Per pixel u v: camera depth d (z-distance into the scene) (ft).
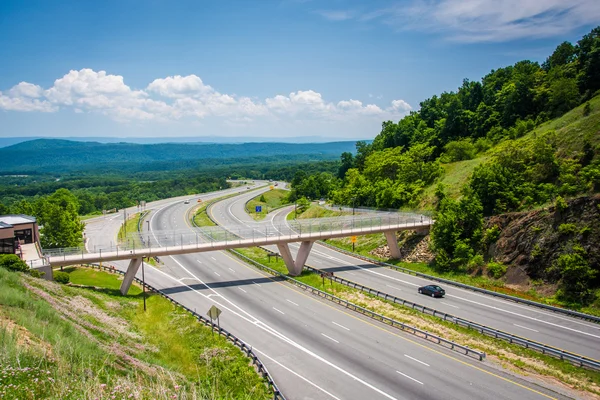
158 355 114.42
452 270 200.13
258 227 247.29
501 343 128.88
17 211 280.92
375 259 234.17
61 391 53.42
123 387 60.08
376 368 115.24
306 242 205.87
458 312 154.51
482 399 100.53
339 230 215.31
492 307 159.43
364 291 178.70
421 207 263.49
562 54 334.85
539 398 101.19
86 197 535.19
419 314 153.17
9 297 94.99
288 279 197.88
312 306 163.63
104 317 132.57
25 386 53.11
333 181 492.13
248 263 231.09
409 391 104.01
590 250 159.43
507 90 334.24
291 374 111.96
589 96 267.59
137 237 260.83
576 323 142.61
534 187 203.10
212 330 136.67
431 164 293.64
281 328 142.31
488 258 194.08
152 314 152.05
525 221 186.09
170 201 509.35
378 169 331.36
